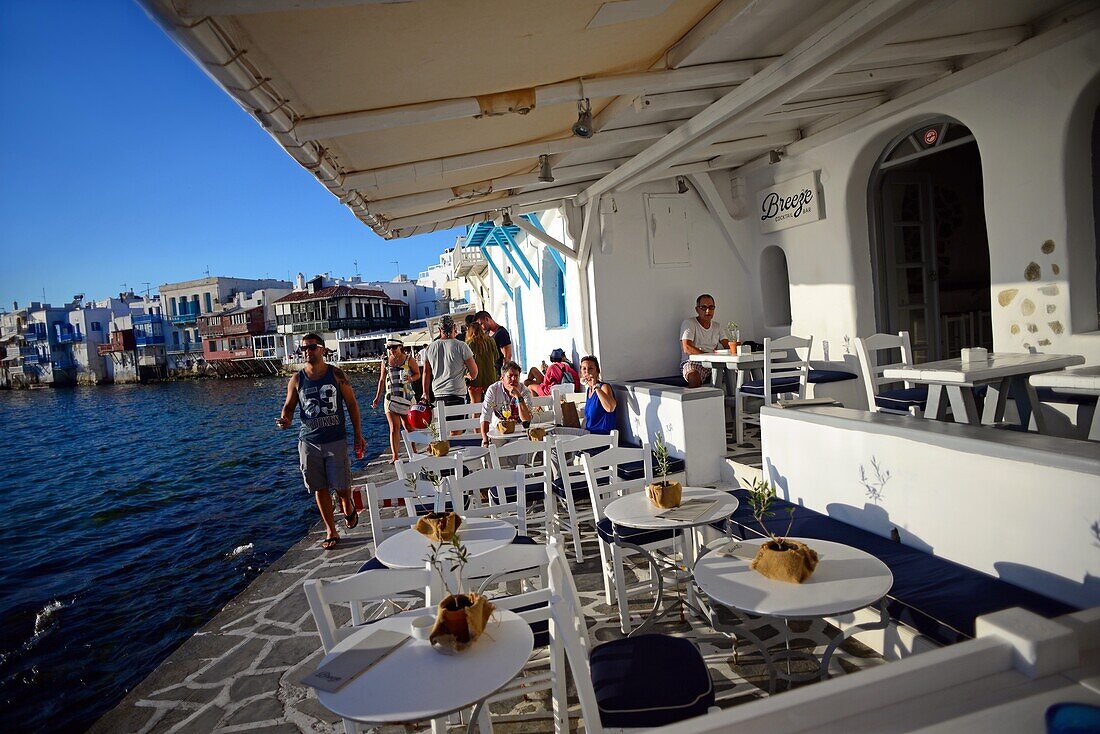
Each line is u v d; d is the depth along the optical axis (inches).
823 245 275.1
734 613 161.3
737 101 175.3
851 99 233.9
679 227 324.2
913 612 109.2
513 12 108.2
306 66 114.7
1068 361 165.8
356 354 2522.1
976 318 342.3
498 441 255.9
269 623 189.2
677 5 128.8
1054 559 108.3
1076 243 181.0
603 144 214.4
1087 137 179.5
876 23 130.9
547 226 396.2
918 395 208.7
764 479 189.6
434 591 112.2
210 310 3102.9
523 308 544.7
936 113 217.9
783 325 325.7
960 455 124.9
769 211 305.6
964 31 179.0
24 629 268.1
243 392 2230.6
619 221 315.6
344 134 144.6
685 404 225.8
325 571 228.8
